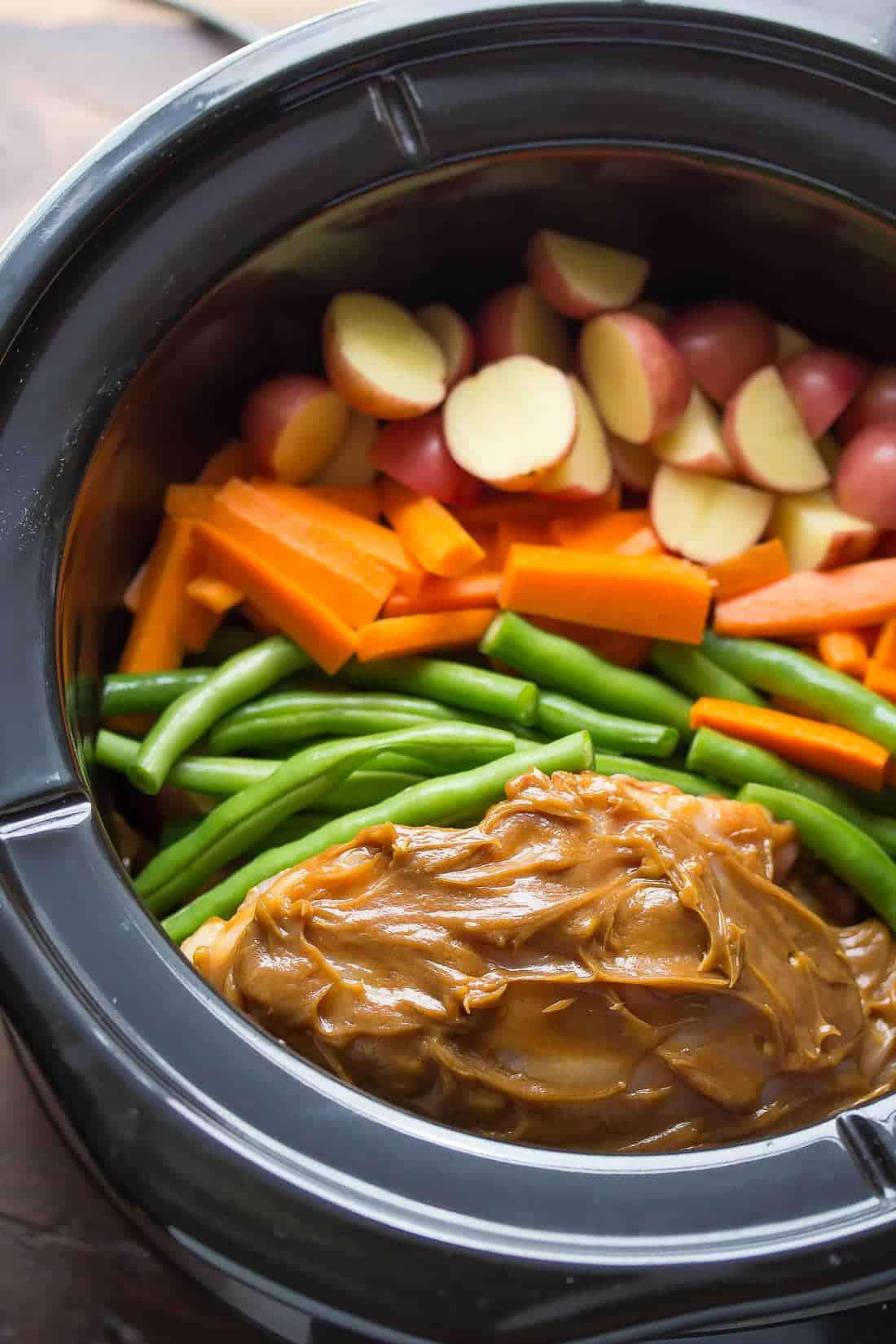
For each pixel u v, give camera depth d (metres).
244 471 0.81
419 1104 0.70
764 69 0.73
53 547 0.70
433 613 0.80
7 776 0.69
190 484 0.81
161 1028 0.67
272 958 0.71
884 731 0.78
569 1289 0.65
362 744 0.76
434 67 0.73
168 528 0.79
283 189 0.73
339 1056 0.70
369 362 0.79
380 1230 0.65
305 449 0.80
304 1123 0.66
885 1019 0.74
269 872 0.75
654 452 0.81
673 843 0.72
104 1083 0.66
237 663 0.78
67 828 0.69
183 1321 0.76
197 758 0.78
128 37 0.87
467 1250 0.65
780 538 0.81
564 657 0.79
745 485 0.81
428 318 0.82
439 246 0.79
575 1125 0.70
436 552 0.79
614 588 0.78
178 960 0.68
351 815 0.75
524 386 0.79
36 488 0.71
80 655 0.74
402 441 0.80
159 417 0.77
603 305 0.80
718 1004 0.71
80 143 0.86
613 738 0.78
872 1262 0.66
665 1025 0.70
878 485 0.79
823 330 0.82
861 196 0.74
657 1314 0.65
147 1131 0.66
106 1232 0.77
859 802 0.79
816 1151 0.67
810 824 0.76
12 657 0.70
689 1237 0.66
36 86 0.86
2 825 0.69
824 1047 0.72
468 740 0.76
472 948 0.70
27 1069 0.70
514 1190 0.66
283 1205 0.66
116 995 0.67
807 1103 0.72
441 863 0.71
